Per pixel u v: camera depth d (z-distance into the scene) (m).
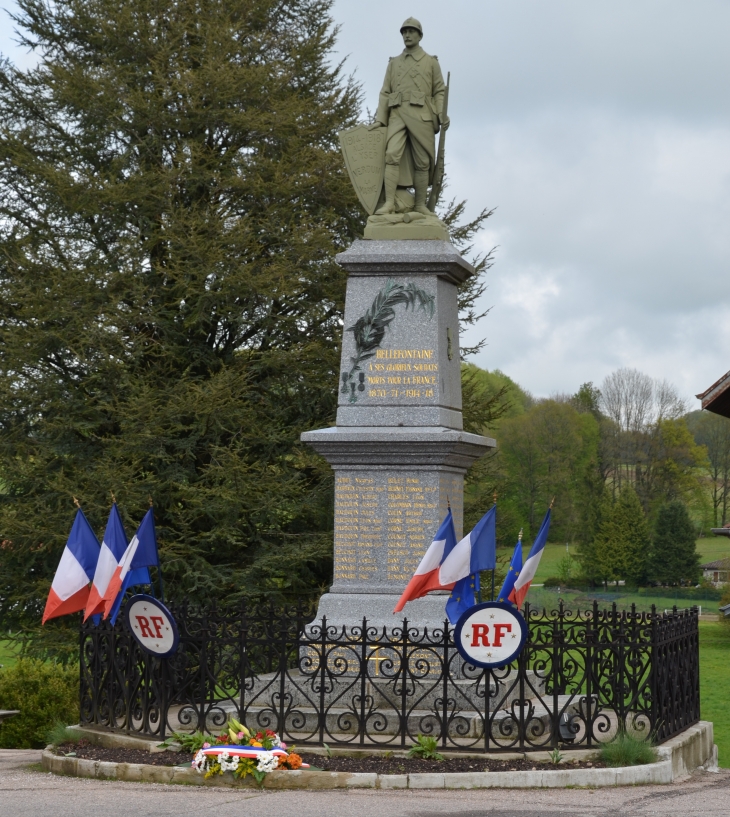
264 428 23.48
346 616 12.13
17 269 23.38
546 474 60.56
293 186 23.95
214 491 21.89
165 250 24.22
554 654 10.47
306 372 23.77
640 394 64.06
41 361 23.95
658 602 55.66
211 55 24.08
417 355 12.70
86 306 22.69
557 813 8.56
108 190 22.94
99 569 11.38
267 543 23.36
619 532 59.25
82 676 11.90
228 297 23.56
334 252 23.73
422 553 12.30
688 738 11.16
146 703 11.09
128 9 24.30
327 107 25.27
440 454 12.27
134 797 9.19
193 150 23.45
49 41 25.73
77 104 23.92
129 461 22.64
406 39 13.55
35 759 12.27
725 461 63.97
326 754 10.18
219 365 24.30
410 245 12.87
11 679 16.91
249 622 11.71
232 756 9.76
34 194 24.30
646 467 63.44
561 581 60.97
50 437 23.39
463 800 9.04
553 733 10.34
